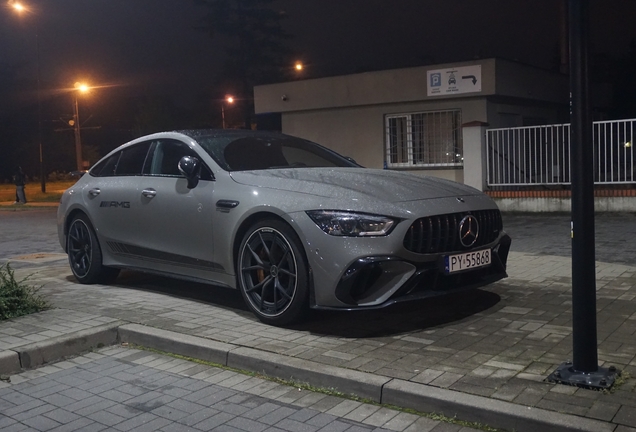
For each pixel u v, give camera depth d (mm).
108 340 4969
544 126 13156
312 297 4594
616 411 3154
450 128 15719
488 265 4934
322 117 17594
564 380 3529
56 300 6062
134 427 3479
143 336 4863
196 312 5457
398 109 16328
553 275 6578
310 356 4172
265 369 4141
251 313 5383
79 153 35312
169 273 5859
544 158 14172
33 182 71438
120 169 6547
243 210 5035
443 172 15805
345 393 3779
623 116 31062
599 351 4086
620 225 10477
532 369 3793
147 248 5973
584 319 3539
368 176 5258
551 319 4906
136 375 4289
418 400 3500
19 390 4090
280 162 5832
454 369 3840
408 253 4449
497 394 3426
